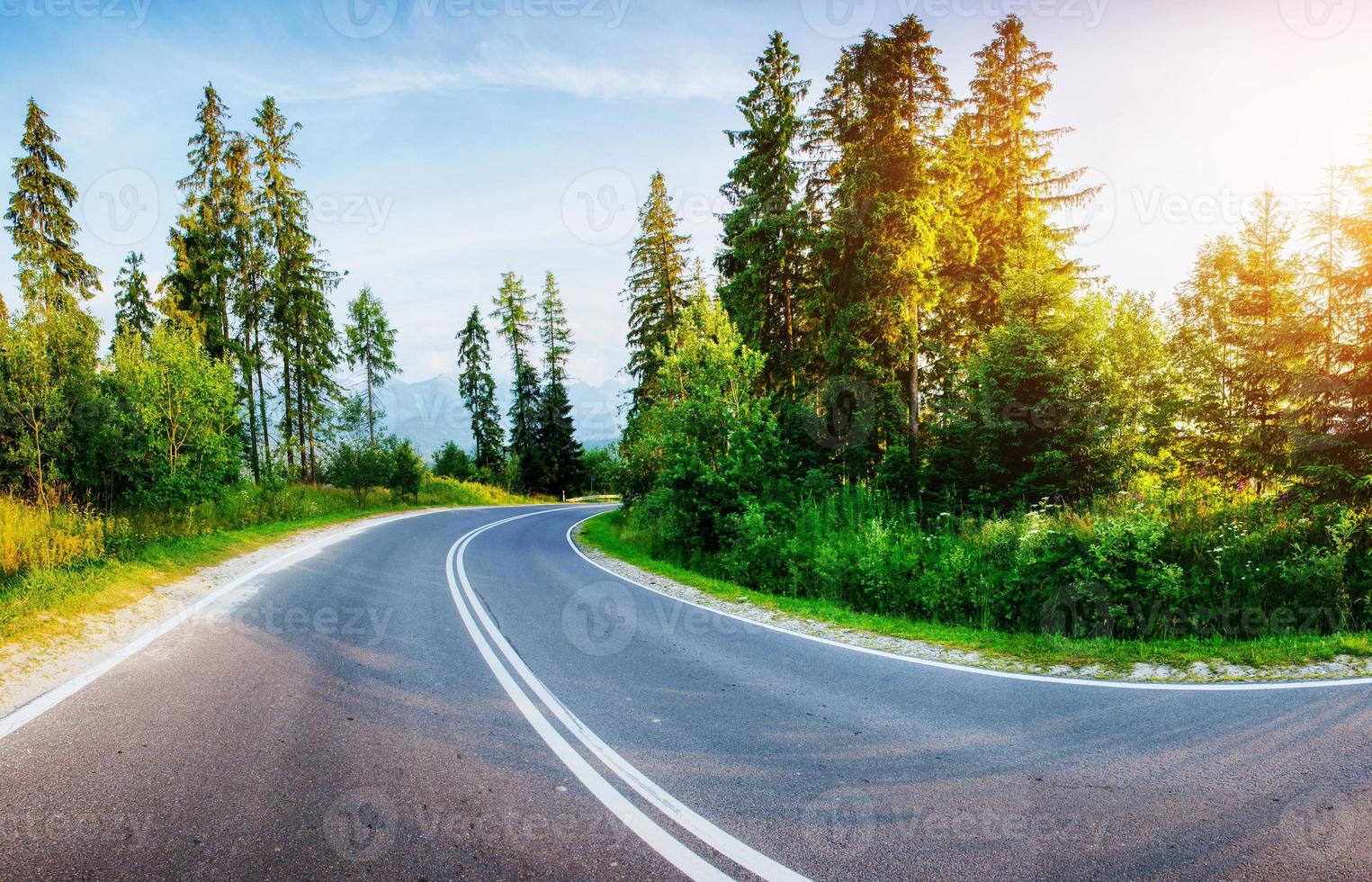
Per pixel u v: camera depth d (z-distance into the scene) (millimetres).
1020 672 6551
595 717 5227
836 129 19297
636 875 3092
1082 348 14109
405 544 17125
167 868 3023
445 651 7133
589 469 59000
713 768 4305
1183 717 5082
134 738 4496
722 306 20172
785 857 3250
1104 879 3041
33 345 13391
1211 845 3295
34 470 13031
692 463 16891
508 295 49406
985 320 18969
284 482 26516
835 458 18672
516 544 18953
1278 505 9922
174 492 15828
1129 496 12156
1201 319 16297
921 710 5426
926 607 10375
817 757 4480
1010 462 15141
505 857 3217
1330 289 9977
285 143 29062
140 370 15797
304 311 29922
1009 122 19469
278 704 5277
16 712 4820
